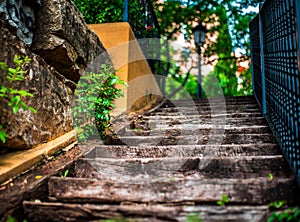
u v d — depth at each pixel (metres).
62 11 2.77
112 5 4.63
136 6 4.91
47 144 2.31
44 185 1.73
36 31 2.66
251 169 2.04
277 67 2.63
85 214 1.50
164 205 1.63
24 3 2.43
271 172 2.01
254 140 2.78
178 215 1.43
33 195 1.63
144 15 5.48
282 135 2.30
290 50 2.05
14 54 2.12
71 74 3.04
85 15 4.60
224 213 1.43
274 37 2.80
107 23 4.34
